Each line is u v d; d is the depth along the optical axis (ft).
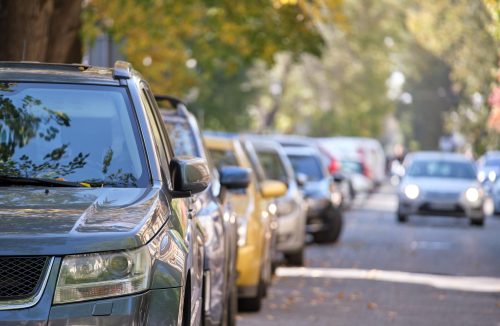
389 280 106.93
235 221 68.74
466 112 396.98
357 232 173.06
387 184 420.77
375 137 618.03
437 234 172.14
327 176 151.43
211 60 159.22
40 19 82.38
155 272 35.12
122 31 122.52
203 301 52.60
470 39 339.36
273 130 537.24
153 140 40.60
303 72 510.17
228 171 64.75
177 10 135.03
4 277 33.19
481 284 105.70
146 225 35.32
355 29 491.31
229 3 135.74
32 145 39.91
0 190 37.04
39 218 34.45
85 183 38.83
